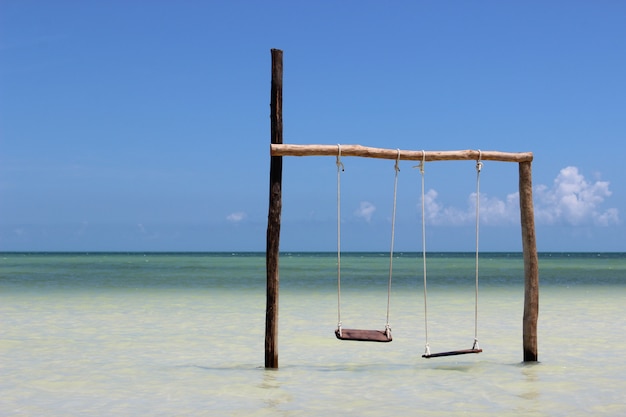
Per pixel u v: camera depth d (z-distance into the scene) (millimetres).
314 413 8672
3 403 9195
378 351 13773
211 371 11469
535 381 10625
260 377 10977
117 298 25766
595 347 13977
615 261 108625
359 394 9758
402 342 15039
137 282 36812
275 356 11539
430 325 18062
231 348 13969
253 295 27594
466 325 18031
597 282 37844
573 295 27766
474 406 9023
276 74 10922
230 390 10008
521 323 18344
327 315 20391
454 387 10219
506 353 13398
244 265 73188
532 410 8797
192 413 8695
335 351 13758
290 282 38375
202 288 31891
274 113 10898
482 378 10891
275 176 10914
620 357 12781
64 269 57969
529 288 11992
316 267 68562
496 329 17109
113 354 13141
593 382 10516
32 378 10836
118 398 9508
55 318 19016
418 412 8711
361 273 51688
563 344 14383
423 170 11234
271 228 11117
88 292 28844
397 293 29422
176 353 13312
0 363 12117
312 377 10984
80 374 11164
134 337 15445
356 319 19391
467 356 13070
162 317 19422
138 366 11906
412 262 97312
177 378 10875
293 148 10703
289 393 9820
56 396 9625
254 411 8773
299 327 17516
